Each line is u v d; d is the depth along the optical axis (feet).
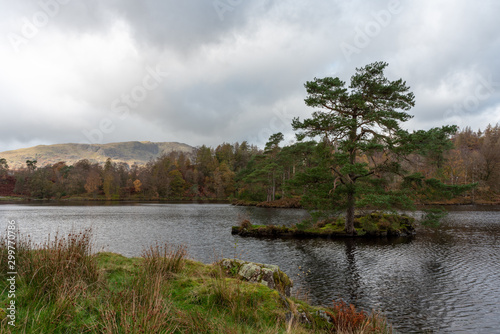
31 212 151.02
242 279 24.11
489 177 229.66
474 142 314.14
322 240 73.31
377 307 30.63
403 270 45.09
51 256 16.16
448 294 34.63
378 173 78.54
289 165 205.05
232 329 13.73
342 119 66.64
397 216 84.58
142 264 20.92
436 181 66.90
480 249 61.26
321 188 75.77
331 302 31.71
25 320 11.22
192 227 93.66
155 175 364.17
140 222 106.32
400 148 65.62
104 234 76.33
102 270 18.90
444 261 51.01
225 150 444.55
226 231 85.87
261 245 65.62
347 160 71.56
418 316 28.58
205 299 17.01
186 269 23.13
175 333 12.87
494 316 28.66
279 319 16.14
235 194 331.98
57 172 364.79
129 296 14.29
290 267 46.57
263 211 162.91
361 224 85.35
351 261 50.90
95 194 328.90
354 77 72.23
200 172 387.75
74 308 12.80
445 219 115.75
